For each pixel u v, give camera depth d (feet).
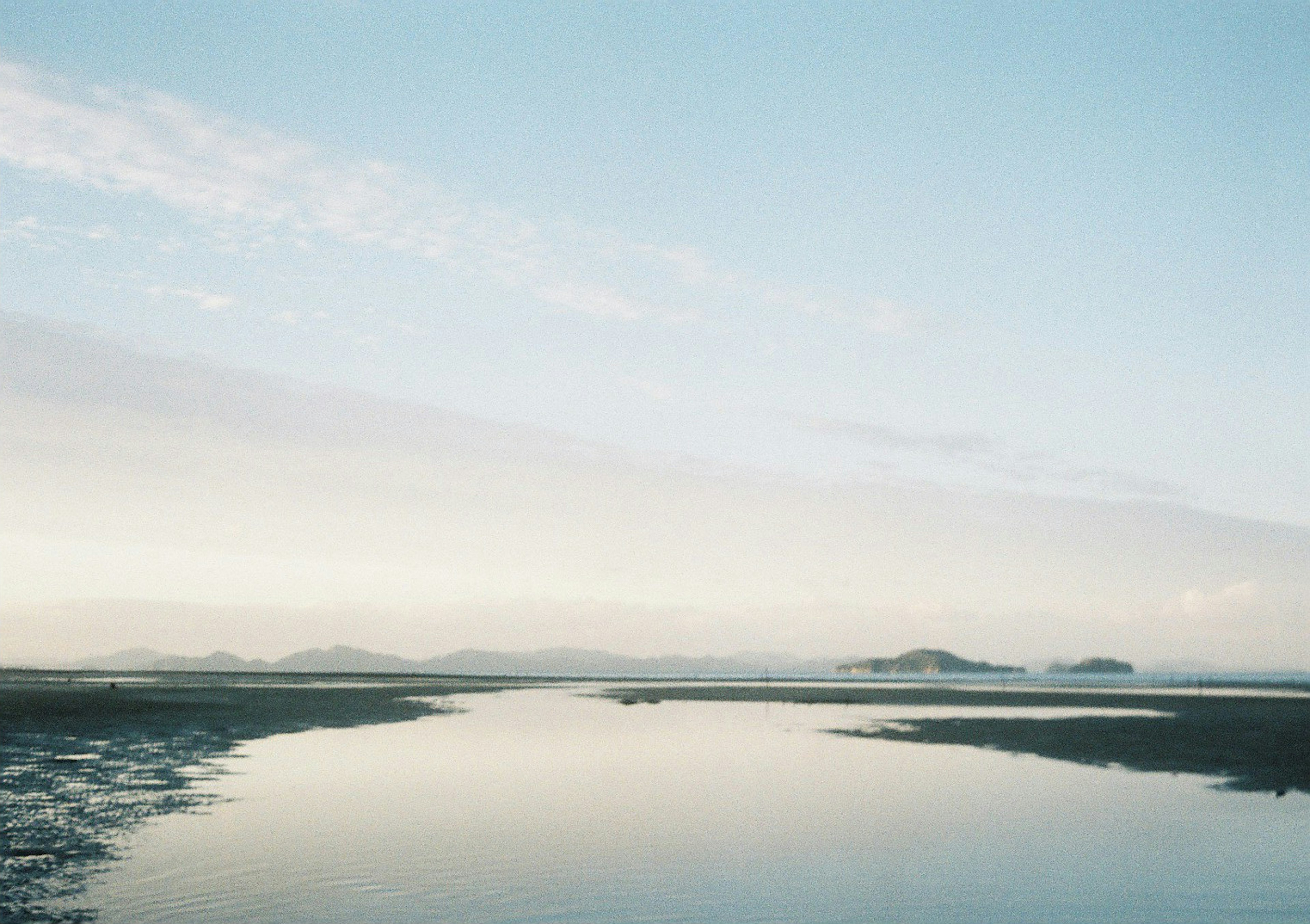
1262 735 178.91
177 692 321.52
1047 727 204.44
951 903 64.54
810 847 80.43
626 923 59.62
